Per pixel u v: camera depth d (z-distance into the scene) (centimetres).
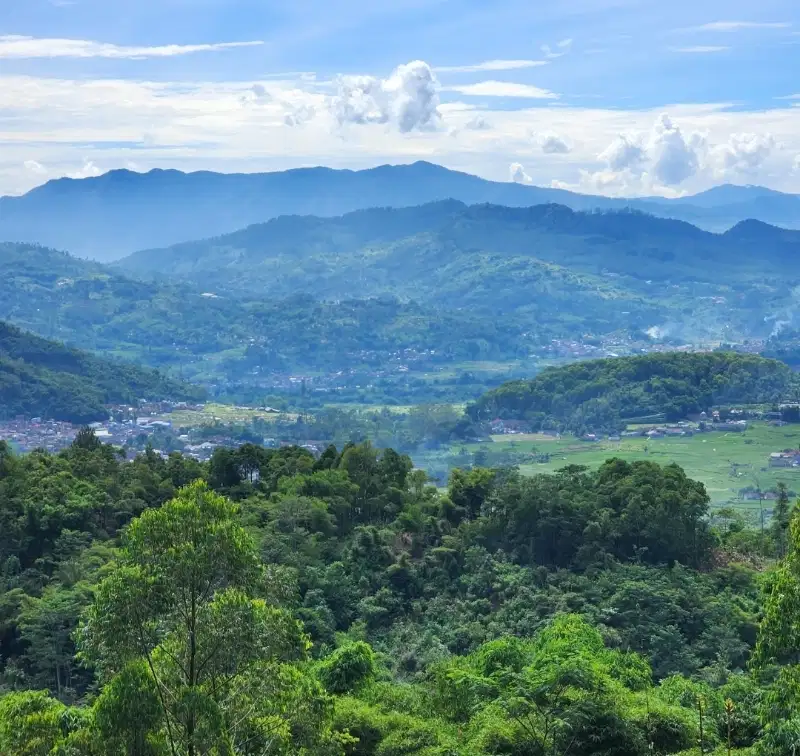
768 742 3238
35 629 7162
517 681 4572
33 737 3148
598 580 8231
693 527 9069
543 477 10006
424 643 7569
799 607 3253
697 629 7481
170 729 2667
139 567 2870
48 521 9325
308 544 9000
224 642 2866
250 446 11775
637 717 4425
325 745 3141
